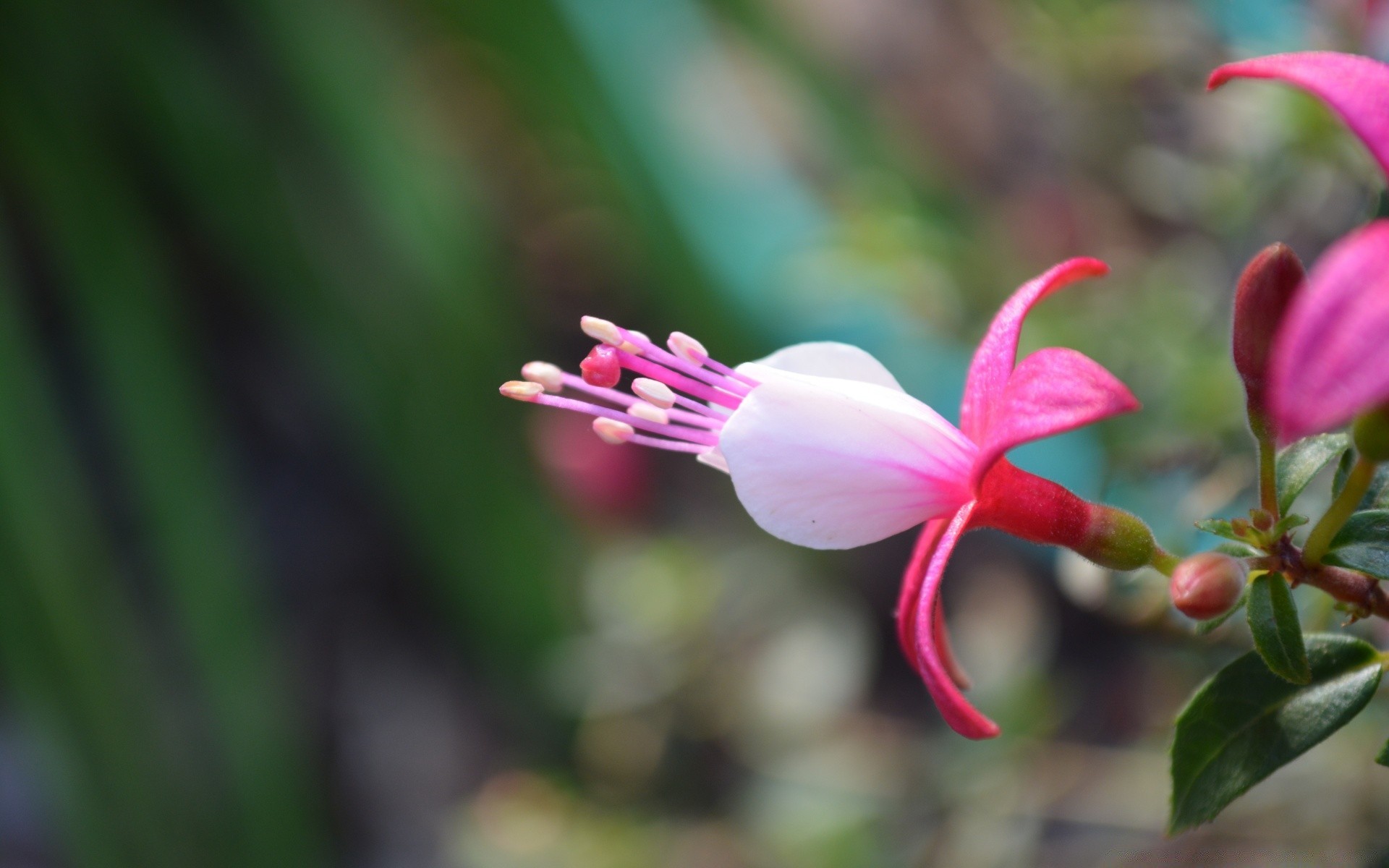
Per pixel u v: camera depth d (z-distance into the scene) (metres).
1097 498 0.45
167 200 0.88
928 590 0.35
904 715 0.72
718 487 0.83
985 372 0.36
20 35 0.75
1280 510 0.36
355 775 0.85
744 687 0.68
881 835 0.60
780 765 0.65
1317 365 0.32
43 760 0.75
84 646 0.75
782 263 0.71
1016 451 0.54
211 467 0.83
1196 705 0.36
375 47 0.81
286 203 0.81
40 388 0.77
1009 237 0.64
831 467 0.36
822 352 0.37
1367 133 0.33
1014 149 0.72
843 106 0.73
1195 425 0.45
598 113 0.78
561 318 0.92
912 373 0.59
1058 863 0.60
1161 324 0.50
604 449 0.75
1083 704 0.64
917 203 0.63
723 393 0.37
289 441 0.94
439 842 0.80
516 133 0.92
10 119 0.76
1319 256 0.46
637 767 0.69
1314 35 0.44
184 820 0.78
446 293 0.80
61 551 0.74
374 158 0.79
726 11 0.76
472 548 0.83
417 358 0.81
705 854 0.66
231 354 0.94
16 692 0.81
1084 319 0.53
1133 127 0.56
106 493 0.88
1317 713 0.35
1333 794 0.46
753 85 0.79
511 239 0.93
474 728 0.86
